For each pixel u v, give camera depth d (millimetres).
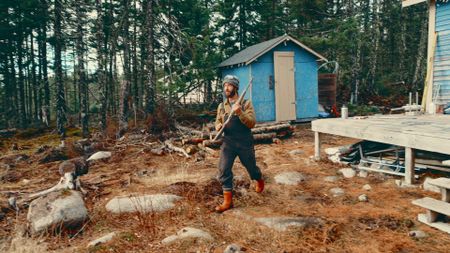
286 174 6324
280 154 8781
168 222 4293
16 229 4160
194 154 9359
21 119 23859
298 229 3980
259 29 23047
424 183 5473
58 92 15922
